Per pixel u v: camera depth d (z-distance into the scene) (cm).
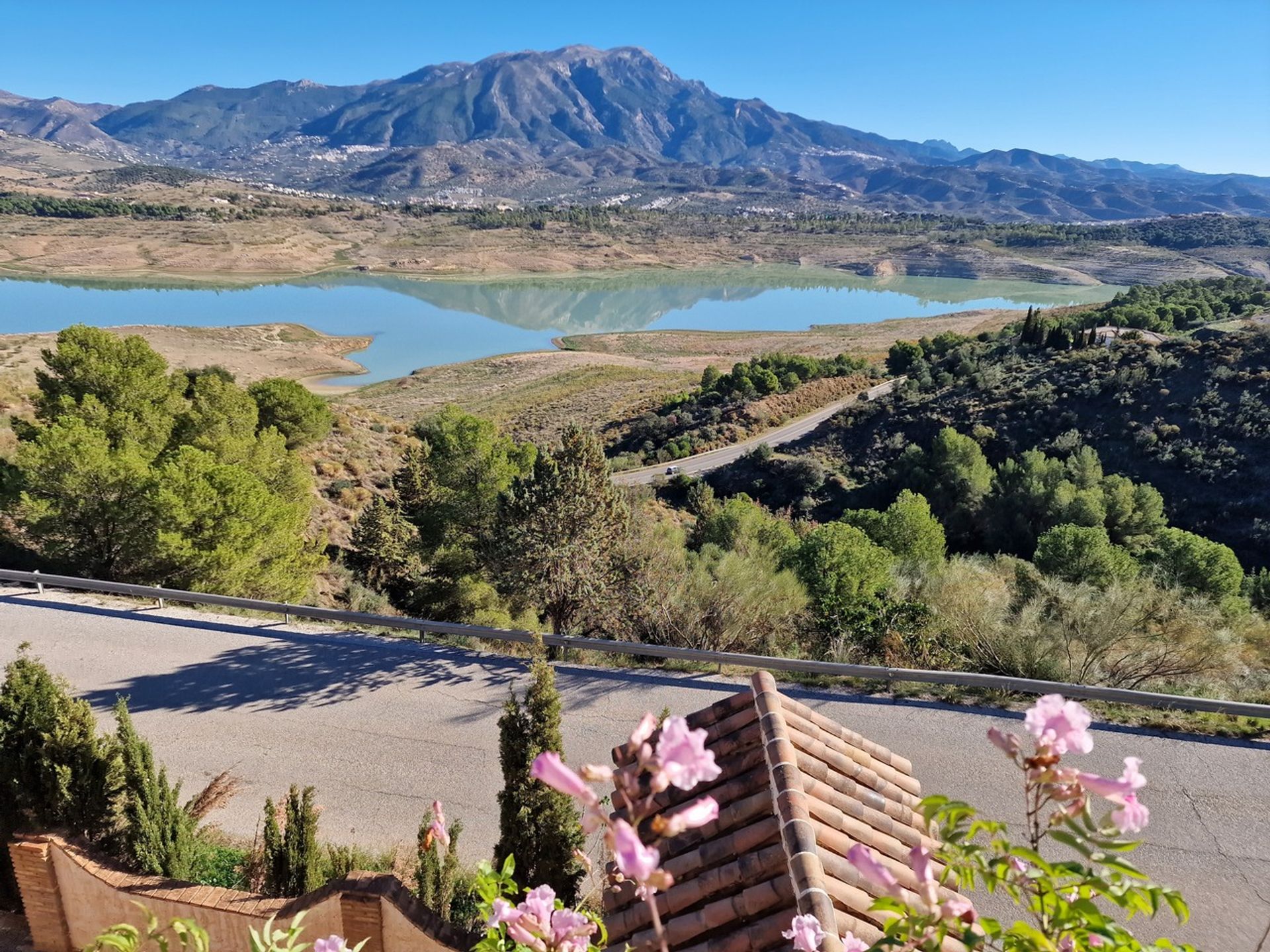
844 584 1750
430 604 2291
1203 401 5225
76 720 771
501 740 775
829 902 469
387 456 4241
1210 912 868
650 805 201
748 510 2902
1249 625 1769
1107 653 1459
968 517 4703
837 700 1315
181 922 427
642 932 532
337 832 1052
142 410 2353
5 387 3578
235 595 1875
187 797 1111
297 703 1362
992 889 228
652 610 1656
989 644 1474
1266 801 1038
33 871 746
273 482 2459
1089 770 1112
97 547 1912
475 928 809
